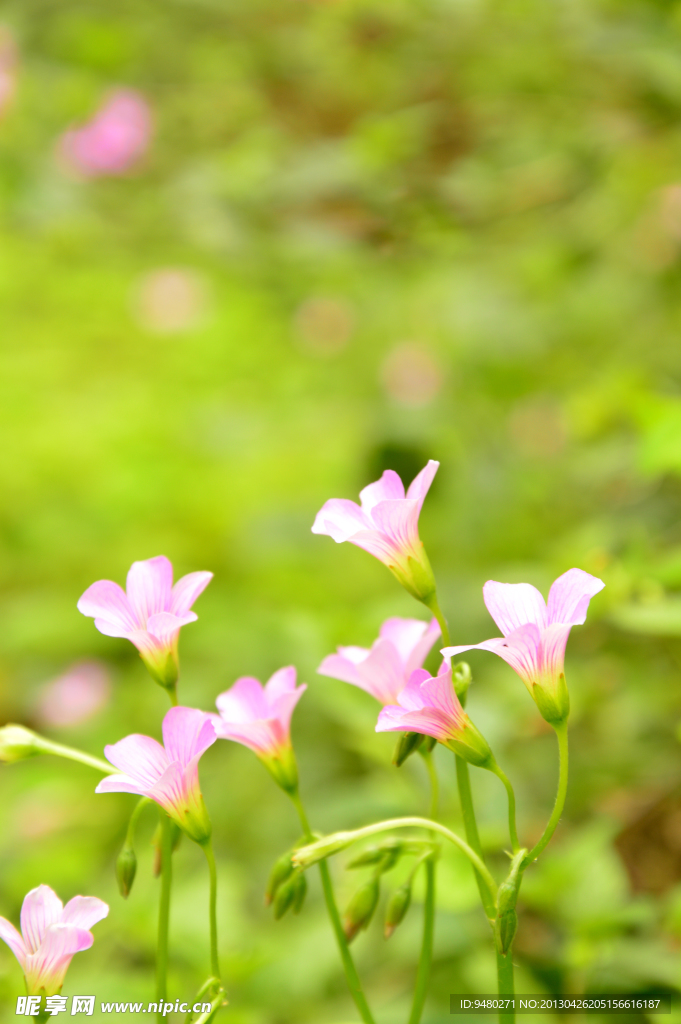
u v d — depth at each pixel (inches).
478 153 39.2
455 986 25.5
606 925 24.3
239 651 41.3
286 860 21.5
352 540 21.2
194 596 21.5
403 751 21.3
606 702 29.7
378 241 39.3
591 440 36.6
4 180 42.1
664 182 38.0
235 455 65.8
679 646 29.4
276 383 71.1
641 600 25.9
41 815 37.6
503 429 48.4
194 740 21.1
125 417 69.8
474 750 20.9
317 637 29.0
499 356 45.6
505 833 25.2
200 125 47.4
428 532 45.1
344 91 44.8
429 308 55.2
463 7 40.2
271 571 50.6
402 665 21.8
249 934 26.3
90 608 21.5
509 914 20.7
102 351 76.4
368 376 69.1
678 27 34.1
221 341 75.5
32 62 48.7
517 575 33.7
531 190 38.4
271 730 21.7
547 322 44.6
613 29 34.7
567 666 31.3
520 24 39.7
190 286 74.6
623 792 27.0
